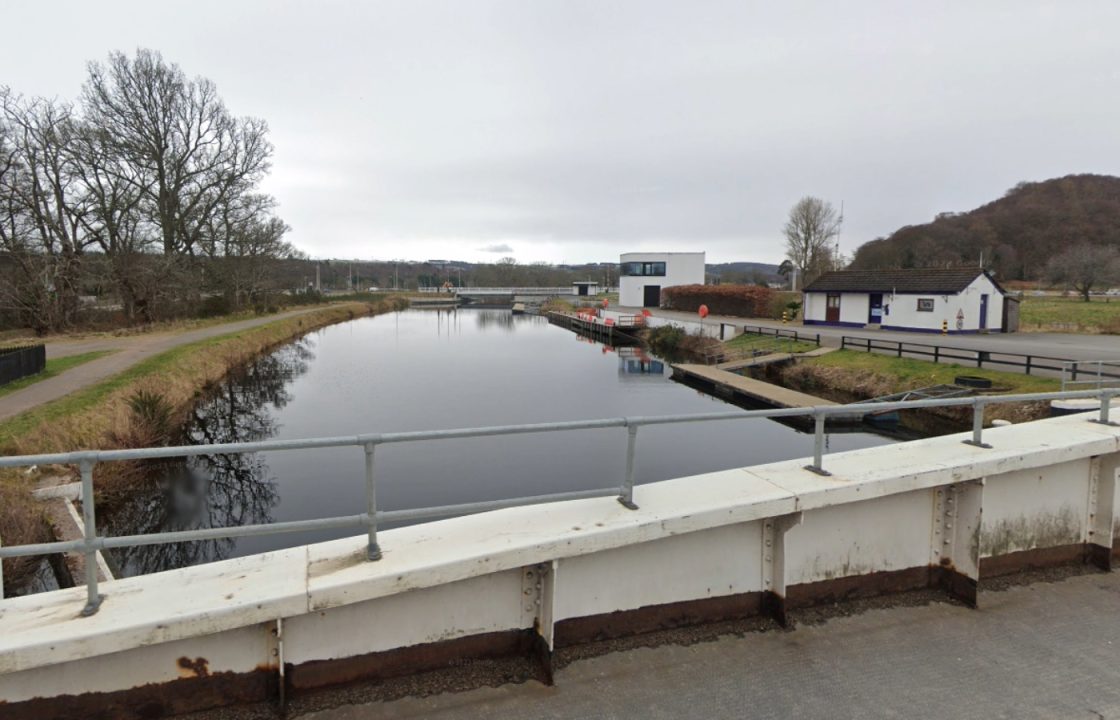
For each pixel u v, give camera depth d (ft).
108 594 9.61
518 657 11.48
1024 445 14.76
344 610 10.34
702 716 10.02
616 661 11.39
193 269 138.82
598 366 111.75
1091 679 11.07
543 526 11.23
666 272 234.58
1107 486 15.56
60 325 111.34
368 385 90.33
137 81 121.19
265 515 39.88
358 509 40.50
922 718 10.03
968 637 12.39
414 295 429.79
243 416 69.36
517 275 503.61
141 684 9.47
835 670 11.27
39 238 110.11
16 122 103.55
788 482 12.93
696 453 53.47
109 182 118.21
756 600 12.96
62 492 34.71
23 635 8.59
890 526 13.87
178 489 45.03
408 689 10.54
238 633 9.85
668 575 12.30
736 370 92.94
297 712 9.93
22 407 45.88
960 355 73.10
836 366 79.87
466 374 101.35
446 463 50.29
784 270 243.19
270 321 155.63
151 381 62.44
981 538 14.62
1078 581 14.83
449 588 10.94
